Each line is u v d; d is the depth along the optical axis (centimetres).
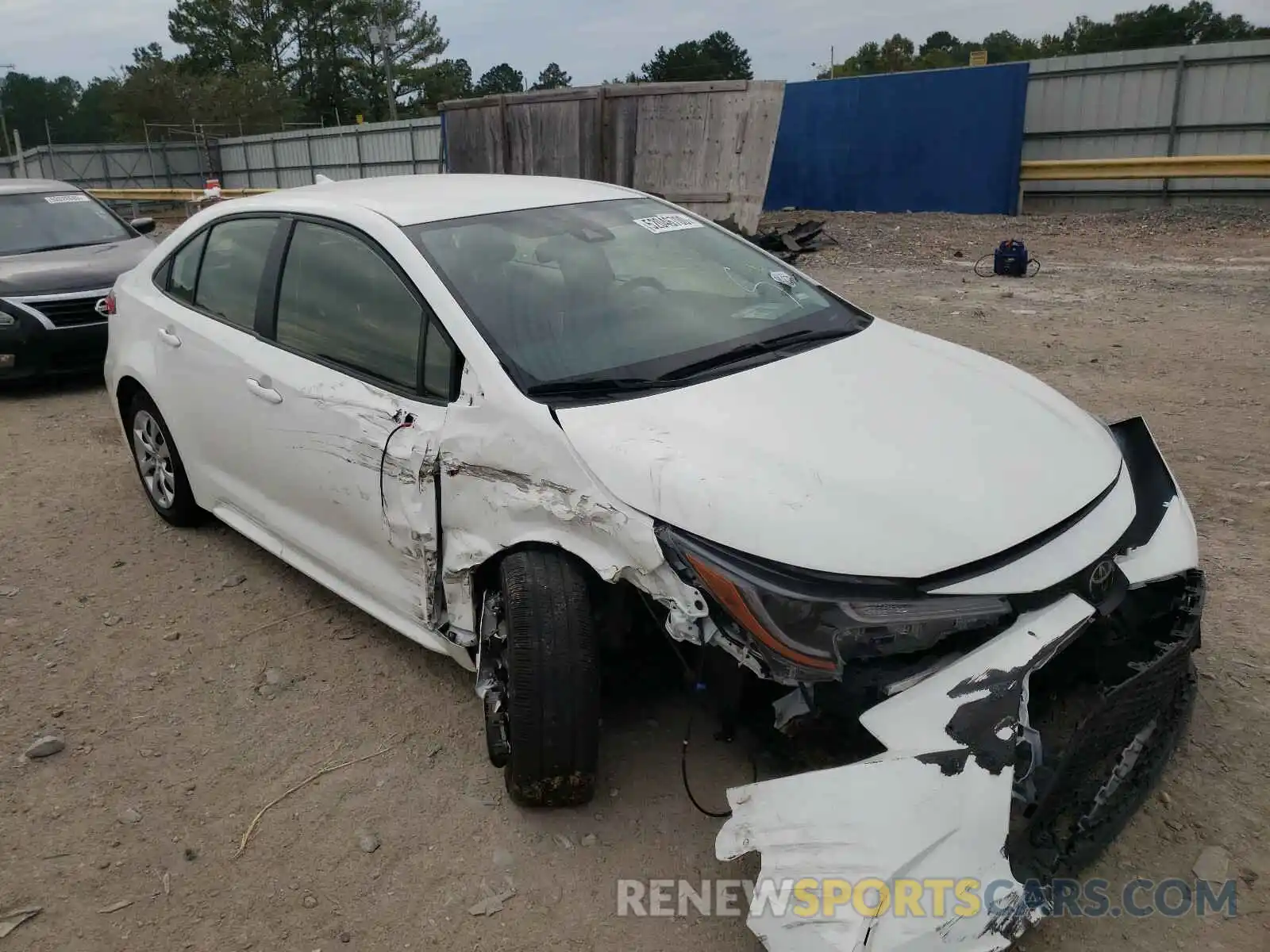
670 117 1361
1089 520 260
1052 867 226
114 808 301
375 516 328
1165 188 1797
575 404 284
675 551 243
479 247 342
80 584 444
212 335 411
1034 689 277
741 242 411
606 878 268
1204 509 468
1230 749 302
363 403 328
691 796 279
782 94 1301
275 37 7575
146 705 352
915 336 368
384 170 3036
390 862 277
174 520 493
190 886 271
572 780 277
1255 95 1727
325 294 361
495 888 266
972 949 207
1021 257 1136
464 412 296
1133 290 1021
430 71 7756
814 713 242
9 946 253
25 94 10594
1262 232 1423
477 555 291
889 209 1972
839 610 228
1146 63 1812
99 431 680
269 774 314
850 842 209
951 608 231
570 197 397
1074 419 309
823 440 267
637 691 335
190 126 5588
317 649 384
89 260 824
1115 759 254
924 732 219
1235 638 359
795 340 339
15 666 379
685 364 311
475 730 331
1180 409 617
